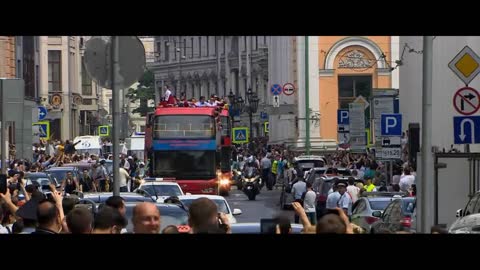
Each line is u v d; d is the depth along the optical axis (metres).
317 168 91.88
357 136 96.56
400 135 70.75
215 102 99.38
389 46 156.75
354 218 54.69
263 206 98.69
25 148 67.62
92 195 49.78
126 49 28.86
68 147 117.75
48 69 193.00
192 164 91.31
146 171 96.69
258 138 191.25
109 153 158.12
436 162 46.81
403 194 58.97
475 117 41.53
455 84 79.62
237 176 130.25
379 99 90.31
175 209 36.94
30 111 67.25
